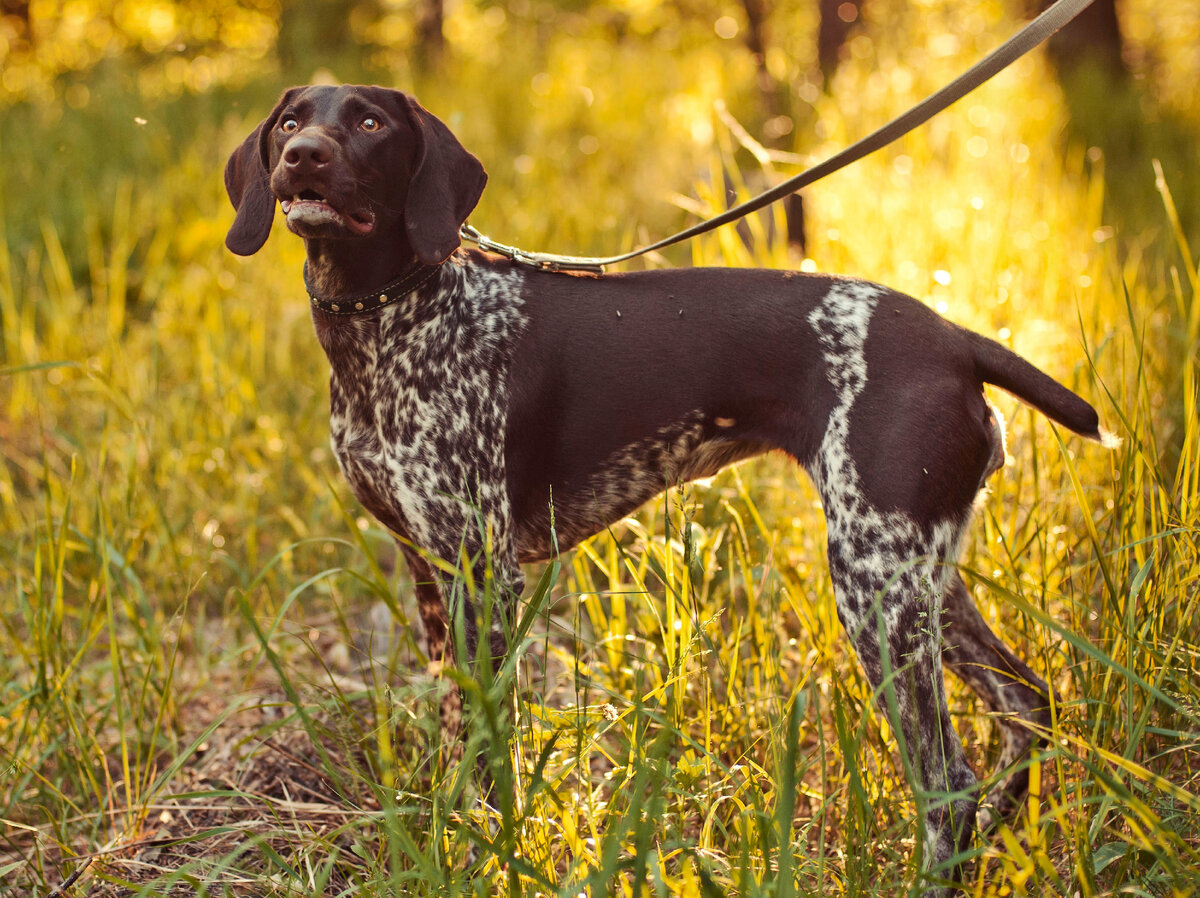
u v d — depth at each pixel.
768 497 4.02
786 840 1.98
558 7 14.09
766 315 2.77
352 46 14.58
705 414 2.81
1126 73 12.21
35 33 17.27
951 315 4.75
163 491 4.54
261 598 4.16
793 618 3.74
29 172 7.86
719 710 2.90
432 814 2.28
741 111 8.72
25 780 3.00
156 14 18.97
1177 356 4.43
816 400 2.68
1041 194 6.80
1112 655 2.65
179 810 3.05
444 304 2.84
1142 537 2.80
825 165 2.96
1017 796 2.81
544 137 9.37
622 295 2.90
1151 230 6.39
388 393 2.83
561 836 2.51
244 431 4.97
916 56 9.80
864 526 2.58
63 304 5.94
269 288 6.16
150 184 7.74
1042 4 12.01
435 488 2.79
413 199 2.76
